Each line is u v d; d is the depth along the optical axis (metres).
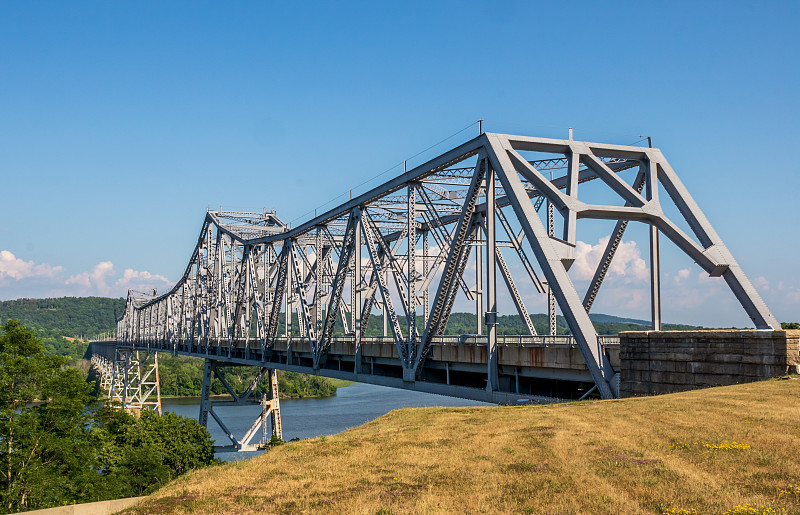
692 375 26.84
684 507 12.92
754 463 15.17
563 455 17.45
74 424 47.59
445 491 15.52
